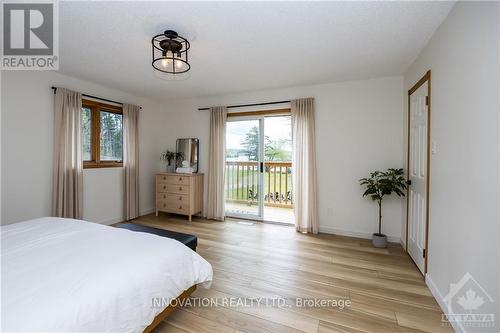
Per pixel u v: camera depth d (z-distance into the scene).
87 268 1.13
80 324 0.88
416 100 2.40
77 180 3.08
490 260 1.16
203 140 4.22
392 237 3.04
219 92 3.85
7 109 2.53
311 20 1.79
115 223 3.71
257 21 1.81
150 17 1.76
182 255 1.48
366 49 2.28
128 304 1.06
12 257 1.23
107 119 3.64
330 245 2.89
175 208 3.99
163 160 4.55
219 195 3.97
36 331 0.78
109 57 2.48
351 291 1.89
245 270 2.24
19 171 2.62
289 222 3.87
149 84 3.42
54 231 1.64
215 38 2.08
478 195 1.27
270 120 4.33
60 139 2.91
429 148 1.99
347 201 3.26
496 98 1.13
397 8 1.64
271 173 5.04
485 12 1.22
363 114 3.15
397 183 2.68
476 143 1.29
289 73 2.94
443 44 1.75
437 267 1.79
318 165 3.41
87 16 1.75
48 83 2.86
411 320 1.55
